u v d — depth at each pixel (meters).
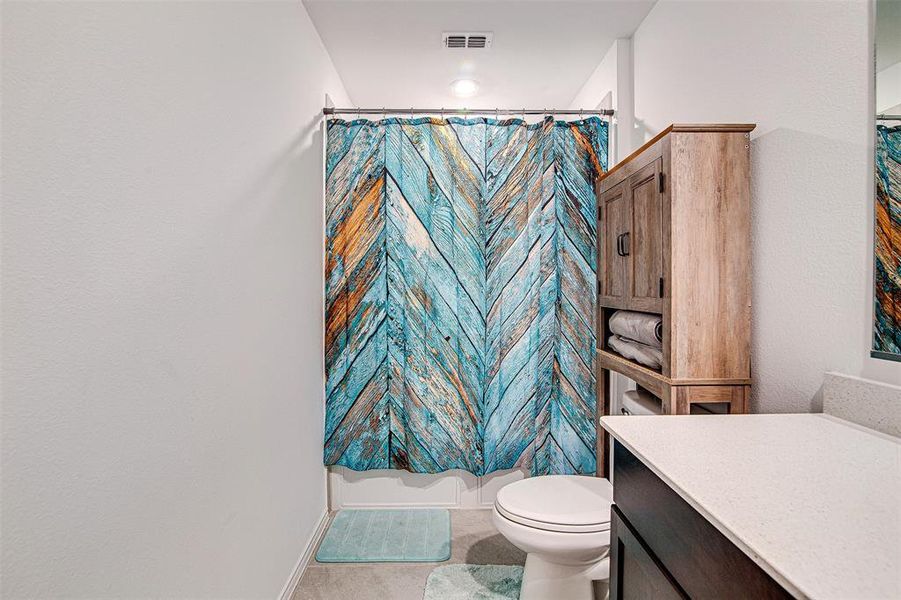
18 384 0.73
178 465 1.14
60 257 0.81
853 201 1.15
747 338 1.47
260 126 1.67
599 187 2.17
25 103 0.75
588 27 2.39
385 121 2.51
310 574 2.07
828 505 0.74
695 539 0.81
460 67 2.79
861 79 1.12
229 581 1.40
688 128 1.45
